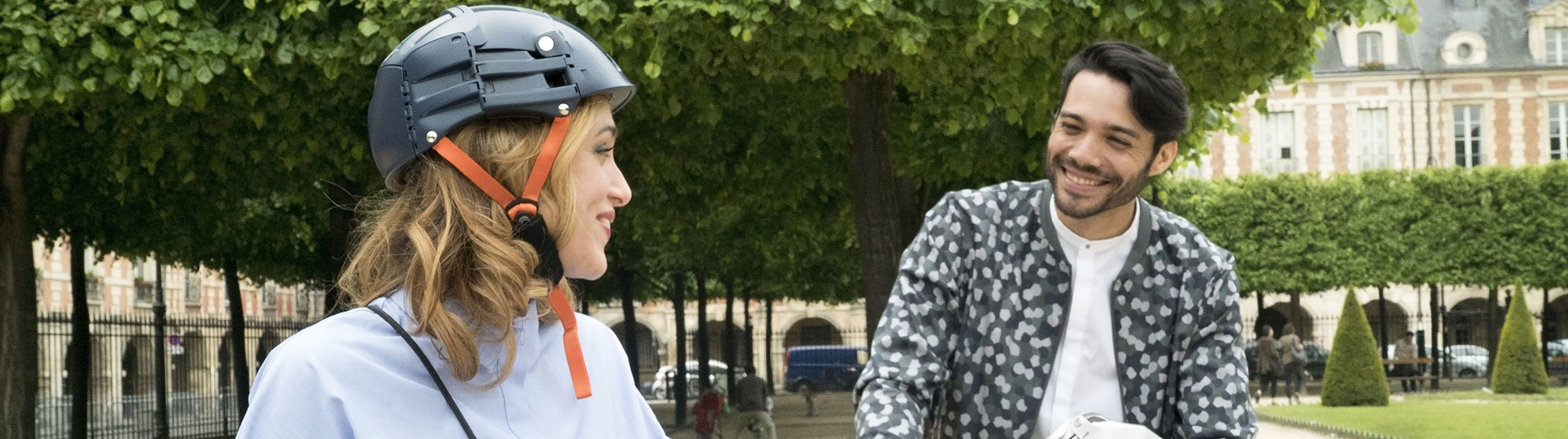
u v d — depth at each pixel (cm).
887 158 946
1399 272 3716
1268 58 837
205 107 912
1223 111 1146
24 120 907
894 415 218
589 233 130
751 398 1667
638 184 1238
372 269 125
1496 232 3669
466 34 125
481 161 123
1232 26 807
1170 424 240
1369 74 5456
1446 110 5459
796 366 4262
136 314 3550
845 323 6259
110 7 734
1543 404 2241
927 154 1087
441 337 115
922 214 1198
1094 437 217
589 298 2573
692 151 1093
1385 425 1736
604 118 131
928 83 902
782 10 764
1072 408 236
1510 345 2714
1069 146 220
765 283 2995
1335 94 5466
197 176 1069
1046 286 237
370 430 113
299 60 827
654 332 5709
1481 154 5469
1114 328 236
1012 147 1088
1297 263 3731
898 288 236
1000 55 818
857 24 766
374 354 116
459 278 120
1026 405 236
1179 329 236
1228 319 239
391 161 127
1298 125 5469
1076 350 236
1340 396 2369
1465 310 5584
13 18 717
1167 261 237
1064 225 234
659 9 736
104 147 1053
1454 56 5500
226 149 968
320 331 117
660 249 2202
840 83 1028
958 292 238
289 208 1472
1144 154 219
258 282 1895
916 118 1066
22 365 895
